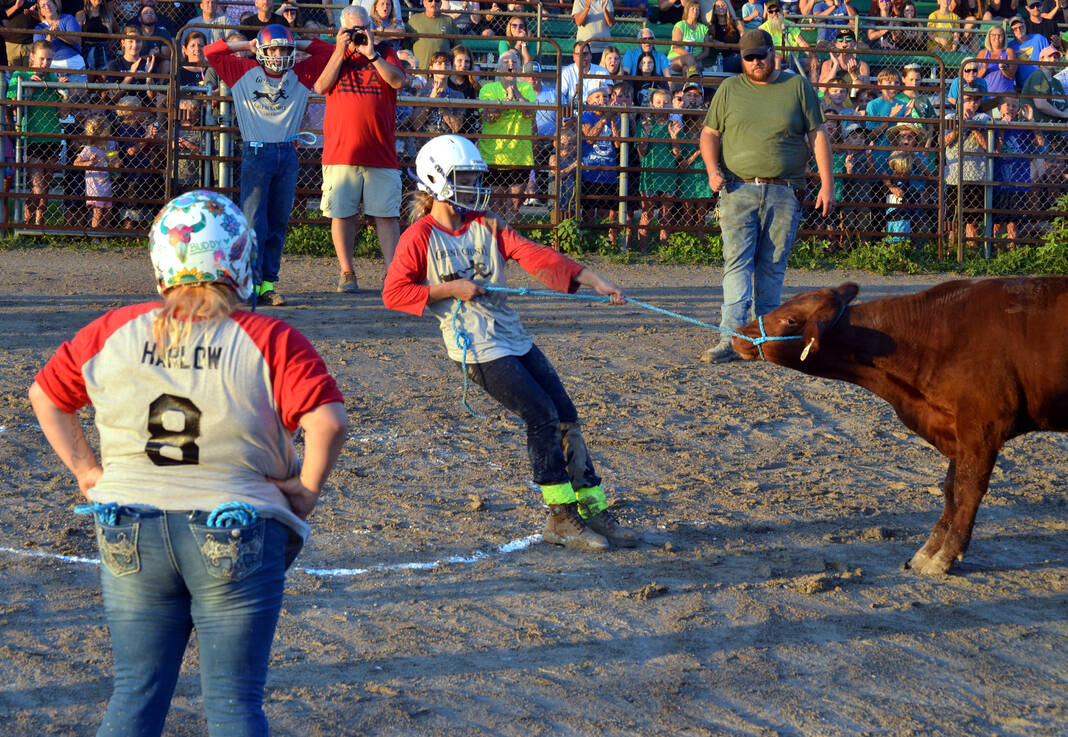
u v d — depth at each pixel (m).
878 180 42.56
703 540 16.42
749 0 51.12
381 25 43.38
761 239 26.69
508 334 15.41
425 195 15.26
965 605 14.25
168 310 8.20
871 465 20.33
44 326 27.33
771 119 25.50
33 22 40.94
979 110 44.75
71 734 10.53
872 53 41.28
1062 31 54.25
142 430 8.26
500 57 42.25
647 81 43.38
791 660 12.54
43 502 17.02
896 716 11.30
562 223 40.47
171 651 8.31
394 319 29.92
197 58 40.66
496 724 10.95
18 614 13.13
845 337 15.15
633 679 11.98
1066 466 20.55
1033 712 11.52
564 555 15.68
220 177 39.47
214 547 8.03
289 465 8.65
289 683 11.68
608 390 24.56
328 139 31.20
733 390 24.97
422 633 13.01
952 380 14.73
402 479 18.73
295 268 36.41
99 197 38.28
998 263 41.84
